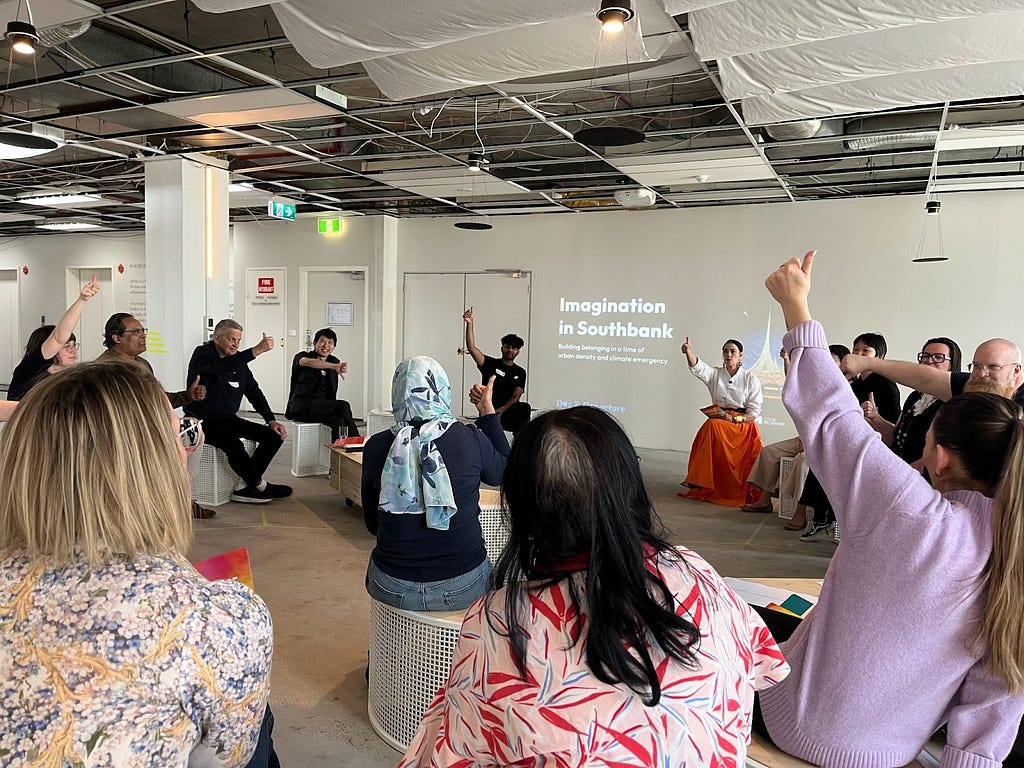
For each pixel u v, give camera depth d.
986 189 8.06
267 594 4.17
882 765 1.51
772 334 9.30
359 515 5.98
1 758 0.89
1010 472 1.35
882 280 8.73
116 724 0.89
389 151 7.64
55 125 7.00
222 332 6.14
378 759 2.60
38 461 0.96
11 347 14.73
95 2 4.24
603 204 9.65
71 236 13.84
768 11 3.67
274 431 6.32
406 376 2.56
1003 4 3.28
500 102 6.00
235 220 12.27
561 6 3.47
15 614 0.93
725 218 9.46
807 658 1.58
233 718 1.00
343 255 11.67
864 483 1.45
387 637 2.66
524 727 0.91
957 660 1.42
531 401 10.65
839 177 7.87
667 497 7.06
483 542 2.67
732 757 0.95
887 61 4.16
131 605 0.93
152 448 1.00
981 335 8.35
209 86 5.78
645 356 9.97
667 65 5.02
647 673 0.90
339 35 4.07
